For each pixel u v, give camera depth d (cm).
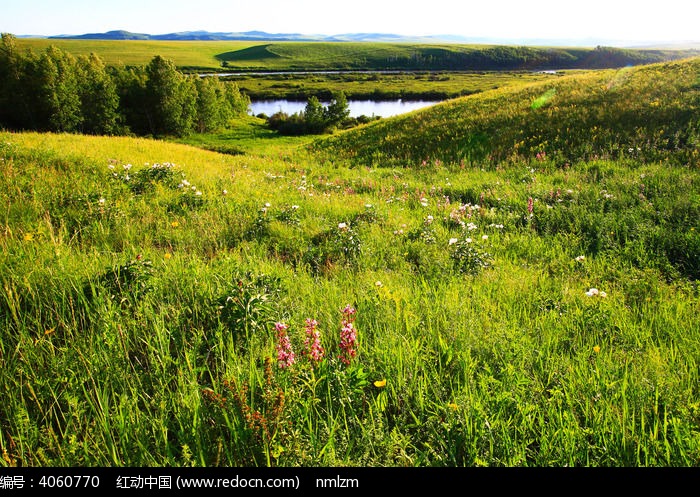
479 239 777
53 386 304
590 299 495
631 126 1786
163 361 341
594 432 275
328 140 3219
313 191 1225
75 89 4881
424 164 1944
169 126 5359
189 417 282
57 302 399
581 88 2672
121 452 260
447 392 325
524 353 360
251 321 381
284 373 309
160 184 984
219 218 790
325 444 263
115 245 639
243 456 260
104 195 822
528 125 2183
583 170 1398
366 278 551
